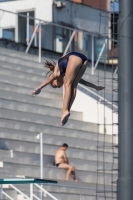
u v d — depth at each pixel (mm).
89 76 77250
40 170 59125
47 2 88875
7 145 61094
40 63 75375
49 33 84750
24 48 78062
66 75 34500
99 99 72875
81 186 60594
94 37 86812
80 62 34469
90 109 72562
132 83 41125
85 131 68625
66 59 34875
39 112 68188
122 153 40906
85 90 73188
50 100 70688
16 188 54438
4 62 71625
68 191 59906
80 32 86062
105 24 89750
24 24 84375
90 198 61281
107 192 59188
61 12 89438
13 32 83875
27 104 67500
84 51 85875
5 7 88938
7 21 84438
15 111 65375
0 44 76000
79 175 63219
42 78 73375
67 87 34531
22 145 62125
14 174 58562
